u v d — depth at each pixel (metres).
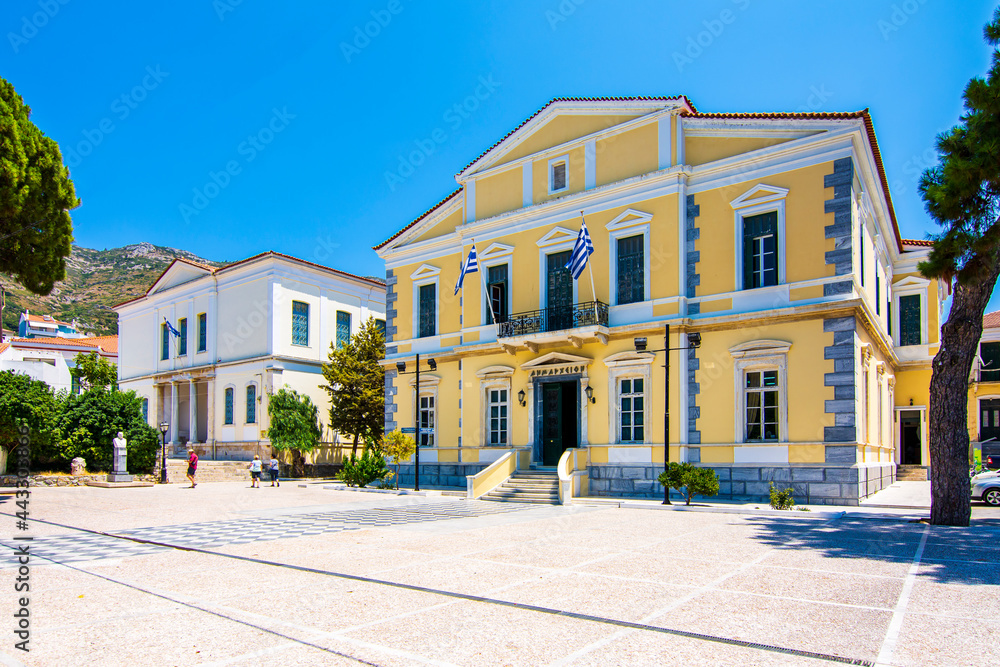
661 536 12.34
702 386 19.80
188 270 41.94
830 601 7.18
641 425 20.80
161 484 29.94
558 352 22.62
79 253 130.00
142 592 7.80
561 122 23.84
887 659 5.32
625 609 6.89
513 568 9.16
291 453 35.94
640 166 21.59
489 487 21.52
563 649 5.61
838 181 18.16
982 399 33.22
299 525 14.32
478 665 5.23
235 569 9.23
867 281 20.72
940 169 13.98
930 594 7.46
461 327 25.84
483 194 25.78
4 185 20.45
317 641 5.85
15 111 21.12
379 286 42.25
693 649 5.59
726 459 19.12
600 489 21.16
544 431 23.34
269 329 36.06
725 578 8.41
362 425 34.00
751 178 19.59
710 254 20.09
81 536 12.79
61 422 28.62
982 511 17.39
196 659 5.38
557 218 23.34
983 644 5.68
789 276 18.72
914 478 28.69
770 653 5.47
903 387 30.42
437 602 7.23
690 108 21.31
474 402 24.98
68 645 5.74
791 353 18.41
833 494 17.48
